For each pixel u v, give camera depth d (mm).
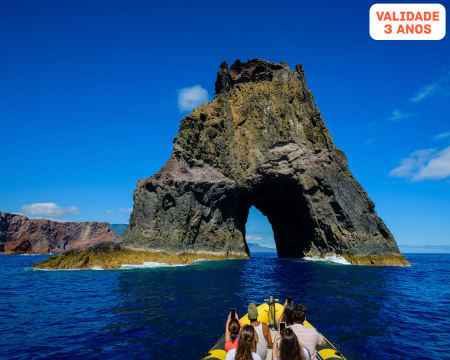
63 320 9812
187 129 38938
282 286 16266
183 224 34844
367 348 7320
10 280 19500
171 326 8953
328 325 9078
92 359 6695
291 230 47469
